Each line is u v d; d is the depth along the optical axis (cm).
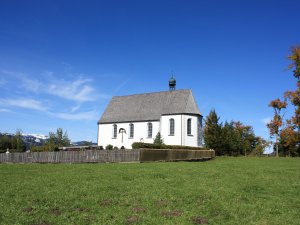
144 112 7294
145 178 1881
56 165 3169
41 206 1175
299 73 5919
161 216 1081
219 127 6994
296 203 1313
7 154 5028
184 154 4516
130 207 1181
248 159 4884
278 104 7350
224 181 1819
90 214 1091
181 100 7050
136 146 3962
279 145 7619
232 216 1109
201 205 1237
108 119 7644
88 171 2302
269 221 1059
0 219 1019
